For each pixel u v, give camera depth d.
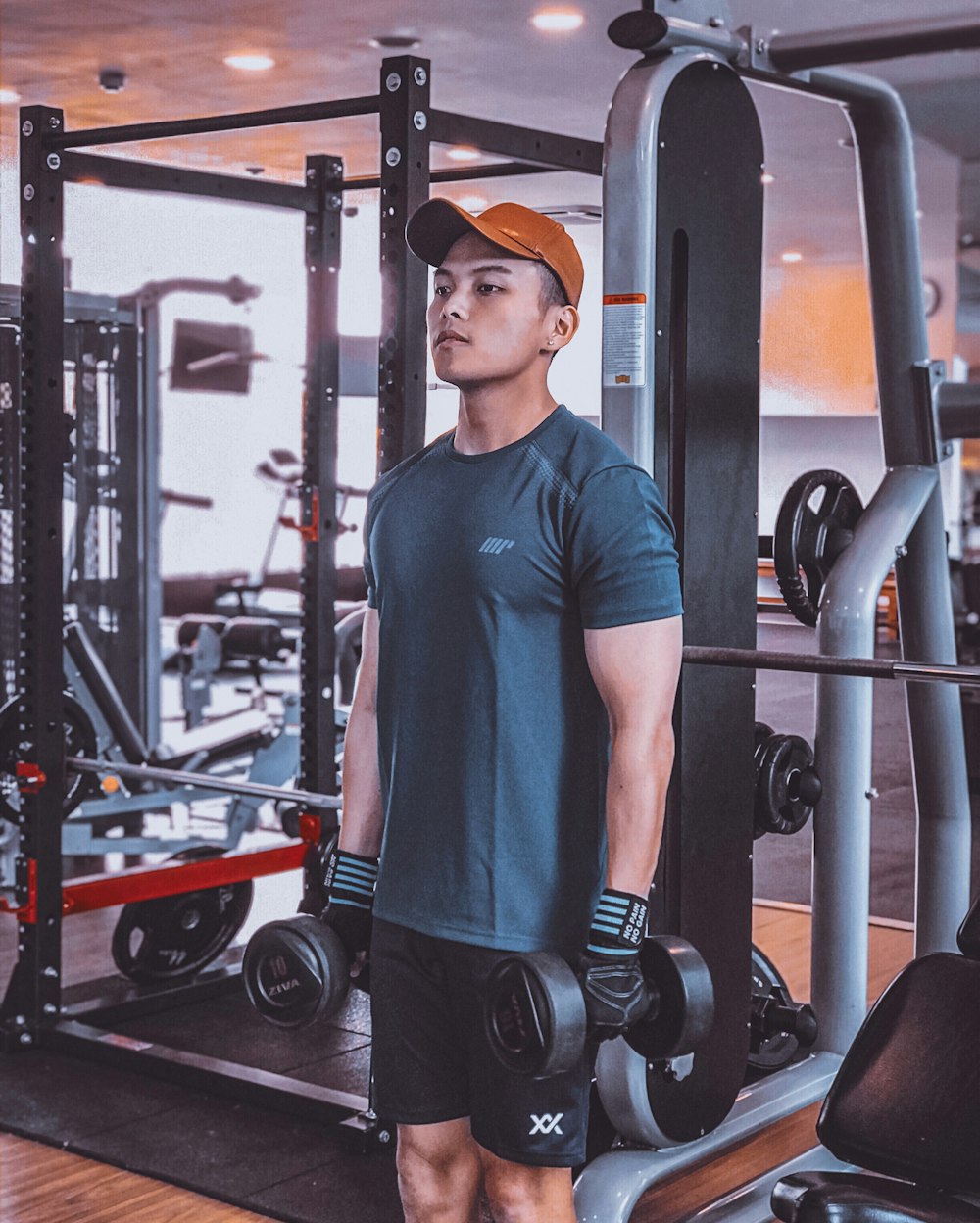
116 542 5.26
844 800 2.89
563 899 1.61
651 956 1.59
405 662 1.66
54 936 3.33
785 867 4.44
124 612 5.29
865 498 4.79
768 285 8.85
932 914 3.08
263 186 3.56
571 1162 1.64
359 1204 2.58
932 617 3.02
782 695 3.90
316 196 3.70
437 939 1.64
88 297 5.02
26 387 3.26
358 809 1.81
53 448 3.28
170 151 4.88
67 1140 2.83
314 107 2.76
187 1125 2.91
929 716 3.02
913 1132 1.83
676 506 2.39
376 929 1.72
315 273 3.72
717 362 2.43
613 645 1.55
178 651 7.71
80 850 4.39
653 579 1.55
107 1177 2.70
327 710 3.78
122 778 4.64
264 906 4.43
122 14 4.60
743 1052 2.55
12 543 4.59
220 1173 2.70
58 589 3.30
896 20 2.36
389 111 2.63
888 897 4.52
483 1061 1.62
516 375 1.61
